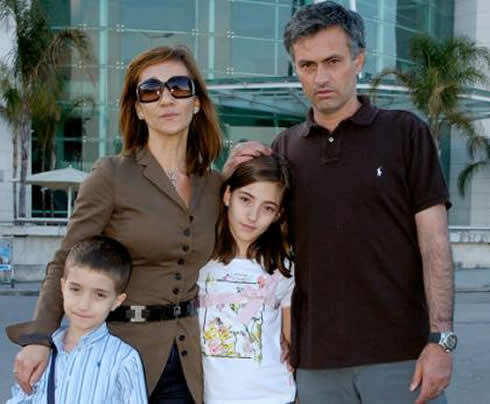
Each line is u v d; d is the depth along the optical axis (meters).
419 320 3.03
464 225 30.66
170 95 3.00
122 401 2.77
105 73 25.91
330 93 2.98
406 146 2.97
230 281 3.17
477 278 19.00
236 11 26.20
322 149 3.07
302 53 3.01
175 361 2.97
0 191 24.39
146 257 2.94
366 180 2.96
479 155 29.17
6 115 21.39
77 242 2.88
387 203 2.95
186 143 3.20
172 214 2.96
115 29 25.92
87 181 2.95
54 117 21.89
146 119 3.07
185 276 3.02
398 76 22.67
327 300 3.04
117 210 2.94
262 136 26.89
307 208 3.08
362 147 3.00
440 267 2.83
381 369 2.99
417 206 2.93
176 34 26.05
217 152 3.30
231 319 3.14
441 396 3.00
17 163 22.47
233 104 25.30
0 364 7.50
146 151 3.06
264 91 23.17
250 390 3.09
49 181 20.69
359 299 2.99
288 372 3.22
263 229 3.18
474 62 23.81
